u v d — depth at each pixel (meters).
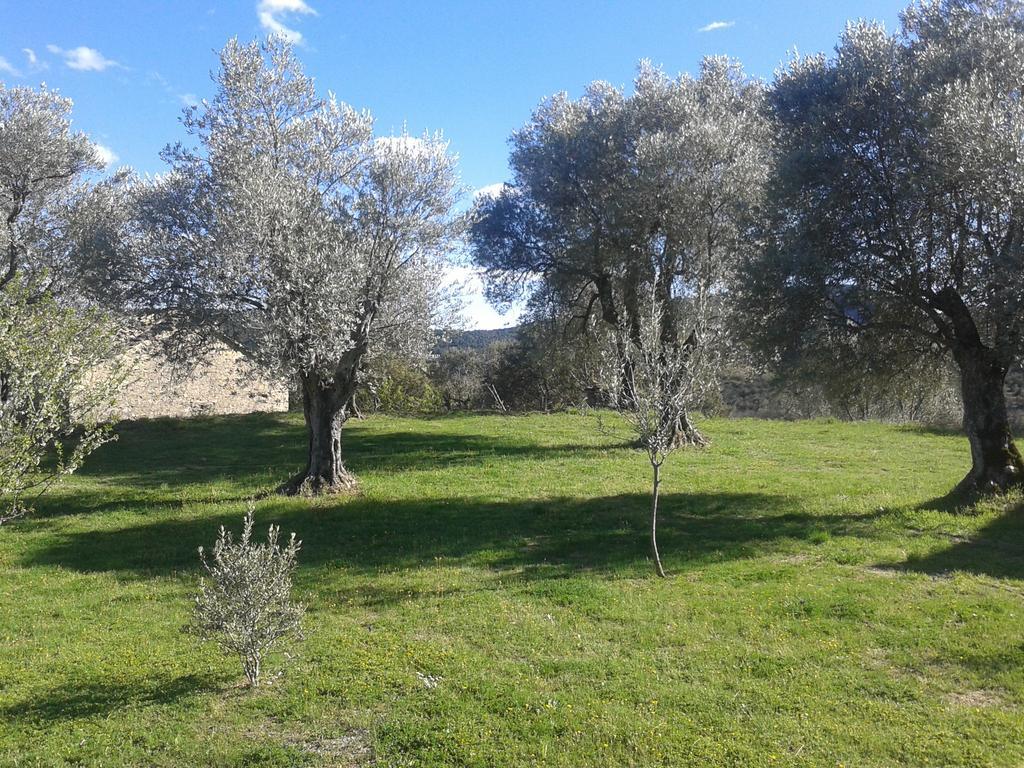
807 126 15.09
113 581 11.34
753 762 5.66
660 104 22.73
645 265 21.91
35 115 21.03
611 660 7.68
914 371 16.42
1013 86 13.43
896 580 10.30
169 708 6.77
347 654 7.98
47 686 7.39
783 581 10.36
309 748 6.06
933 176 12.87
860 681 7.11
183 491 18.50
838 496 16.22
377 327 17.19
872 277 13.84
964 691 6.93
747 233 16.73
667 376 11.34
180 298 16.30
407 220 16.69
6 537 14.25
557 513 15.23
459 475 19.78
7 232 20.33
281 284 14.74
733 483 18.17
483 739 6.07
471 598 9.98
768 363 15.21
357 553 12.59
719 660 7.67
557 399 43.00
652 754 5.82
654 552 10.90
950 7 14.78
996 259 12.29
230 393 33.66
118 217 19.17
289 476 19.88
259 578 7.25
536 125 25.53
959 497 14.48
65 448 24.41
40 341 8.09
